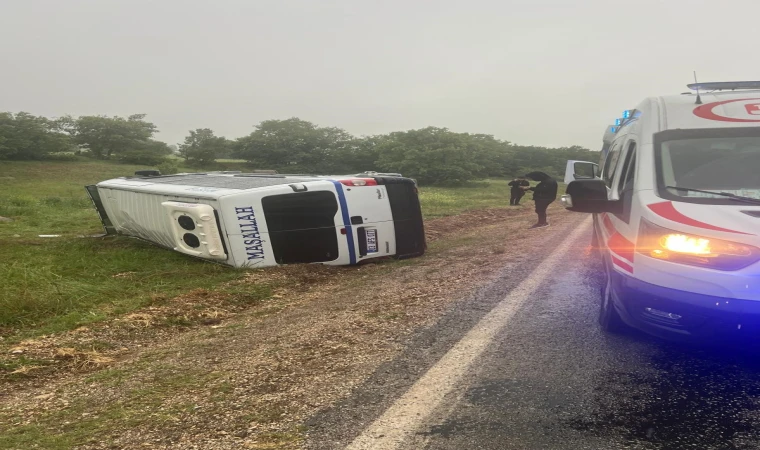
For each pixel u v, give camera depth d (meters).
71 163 60.34
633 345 4.66
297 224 10.04
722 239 3.70
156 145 85.50
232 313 7.30
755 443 3.02
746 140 4.64
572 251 10.00
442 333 5.23
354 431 3.30
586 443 3.05
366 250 10.66
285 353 4.94
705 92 5.48
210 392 4.08
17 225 16.70
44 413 3.91
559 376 4.04
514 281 7.52
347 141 77.81
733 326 3.62
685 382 3.87
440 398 3.72
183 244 10.43
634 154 5.12
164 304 7.39
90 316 6.77
